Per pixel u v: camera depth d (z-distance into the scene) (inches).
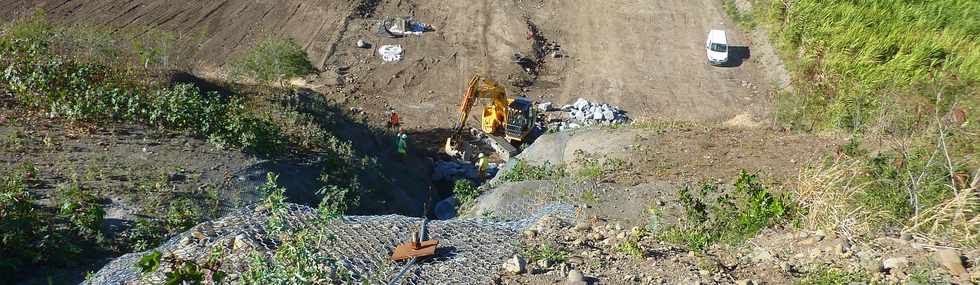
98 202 508.1
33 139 593.6
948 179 468.1
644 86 1326.3
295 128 794.8
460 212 689.6
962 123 602.2
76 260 442.9
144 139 639.1
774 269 366.6
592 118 1180.5
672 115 1229.1
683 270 365.1
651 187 637.9
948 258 338.3
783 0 1478.8
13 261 415.2
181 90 718.5
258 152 683.4
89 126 647.8
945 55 1166.3
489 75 1310.3
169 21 1337.4
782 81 1314.0
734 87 1327.5
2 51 722.2
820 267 361.1
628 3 1626.5
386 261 372.2
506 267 364.2
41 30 896.9
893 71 1125.7
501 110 1028.5
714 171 711.1
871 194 446.9
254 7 1450.5
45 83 686.5
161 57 1015.0
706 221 469.7
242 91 909.2
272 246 371.2
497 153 1038.4
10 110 649.6
